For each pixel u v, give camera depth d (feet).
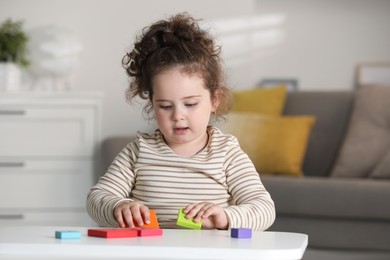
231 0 16.30
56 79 15.30
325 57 17.65
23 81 15.46
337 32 17.66
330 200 12.09
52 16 15.72
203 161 6.24
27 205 14.19
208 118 6.15
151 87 6.12
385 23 17.66
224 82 6.81
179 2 16.06
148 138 6.42
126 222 5.42
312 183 12.23
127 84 15.79
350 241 12.17
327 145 14.78
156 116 6.07
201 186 6.21
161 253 4.28
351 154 14.28
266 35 17.57
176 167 6.24
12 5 15.66
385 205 12.00
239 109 15.05
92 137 14.28
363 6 17.65
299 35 17.65
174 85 5.91
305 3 17.63
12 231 5.07
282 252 4.40
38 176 14.20
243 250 4.33
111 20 15.85
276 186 12.24
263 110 14.94
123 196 6.29
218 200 6.22
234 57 16.40
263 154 14.10
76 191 14.26
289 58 17.60
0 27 15.60
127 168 6.35
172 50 6.05
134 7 15.88
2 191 14.11
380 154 14.14
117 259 4.27
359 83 17.63
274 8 17.62
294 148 14.12
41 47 14.98
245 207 5.76
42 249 4.30
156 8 15.94
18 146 14.12
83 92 14.21
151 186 6.22
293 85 17.52
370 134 14.34
